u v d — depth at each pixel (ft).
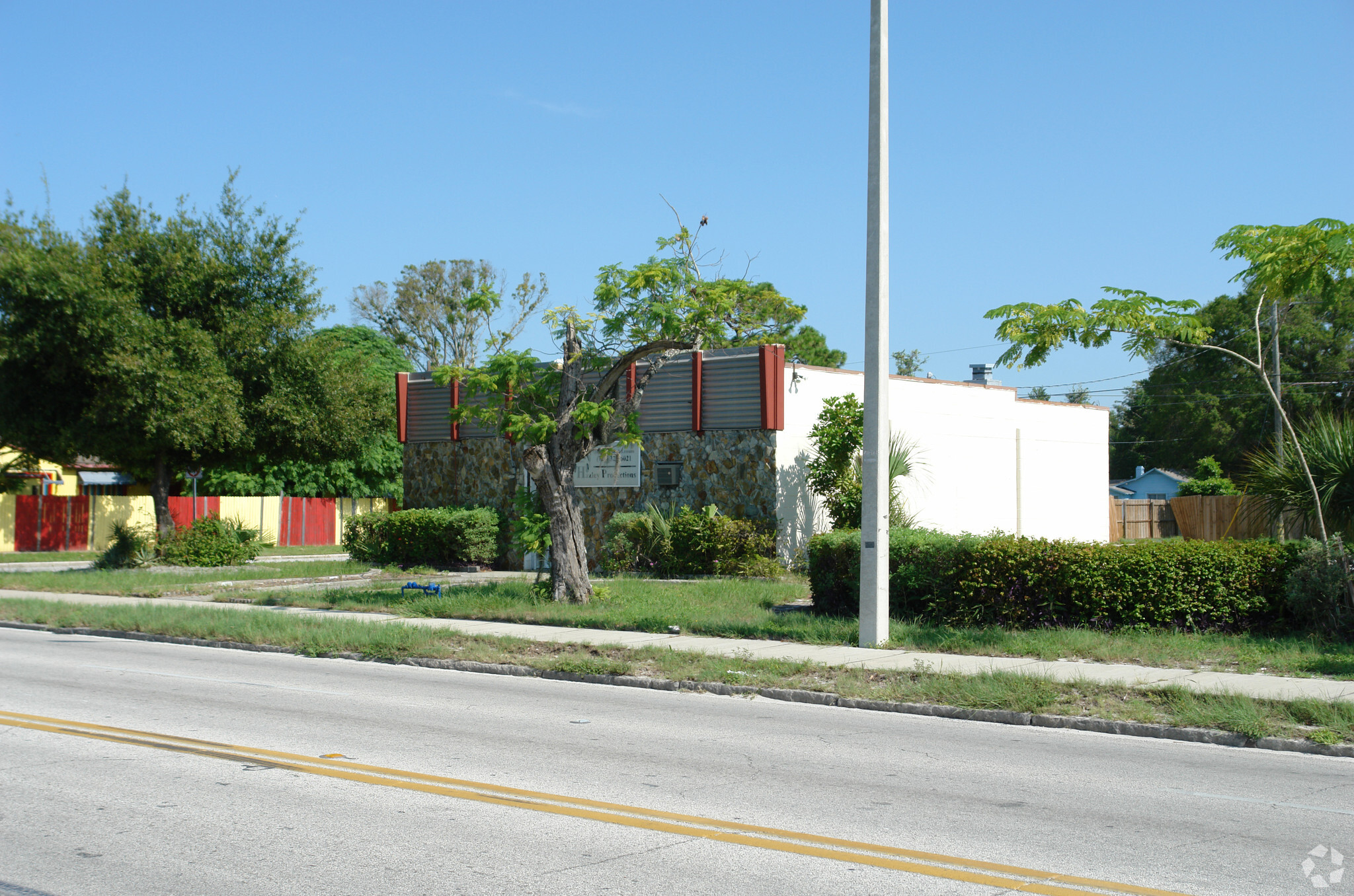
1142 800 24.68
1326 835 21.74
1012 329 50.47
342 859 19.36
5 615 63.52
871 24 49.06
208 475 169.99
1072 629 50.16
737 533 81.05
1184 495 159.12
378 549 99.96
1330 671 40.01
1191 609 49.65
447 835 20.94
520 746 29.81
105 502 145.69
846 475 82.74
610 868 18.97
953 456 99.55
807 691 39.40
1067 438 113.29
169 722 32.68
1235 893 17.99
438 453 103.71
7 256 83.92
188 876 18.38
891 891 17.93
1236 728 31.68
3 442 97.86
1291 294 47.29
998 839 21.12
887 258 49.21
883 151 48.96
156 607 63.87
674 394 87.61
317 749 28.86
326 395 99.76
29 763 27.04
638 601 64.44
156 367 86.07
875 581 48.78
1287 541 51.06
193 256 93.45
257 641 52.54
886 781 26.27
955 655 46.24
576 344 62.49
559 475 64.28
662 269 58.39
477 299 62.95
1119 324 48.67
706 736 31.94
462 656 47.21
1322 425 52.21
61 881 18.08
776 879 18.44
